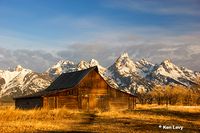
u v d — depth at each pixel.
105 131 30.77
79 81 80.56
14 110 44.53
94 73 82.81
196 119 48.12
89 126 35.44
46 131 30.30
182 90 149.00
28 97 84.38
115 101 83.00
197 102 143.38
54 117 46.97
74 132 29.89
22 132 29.30
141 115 52.44
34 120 41.53
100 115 52.50
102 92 82.56
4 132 28.98
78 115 51.66
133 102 84.06
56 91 80.38
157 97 154.00
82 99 80.69
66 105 78.88
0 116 40.94
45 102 76.88
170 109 63.03
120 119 45.28
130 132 30.22
